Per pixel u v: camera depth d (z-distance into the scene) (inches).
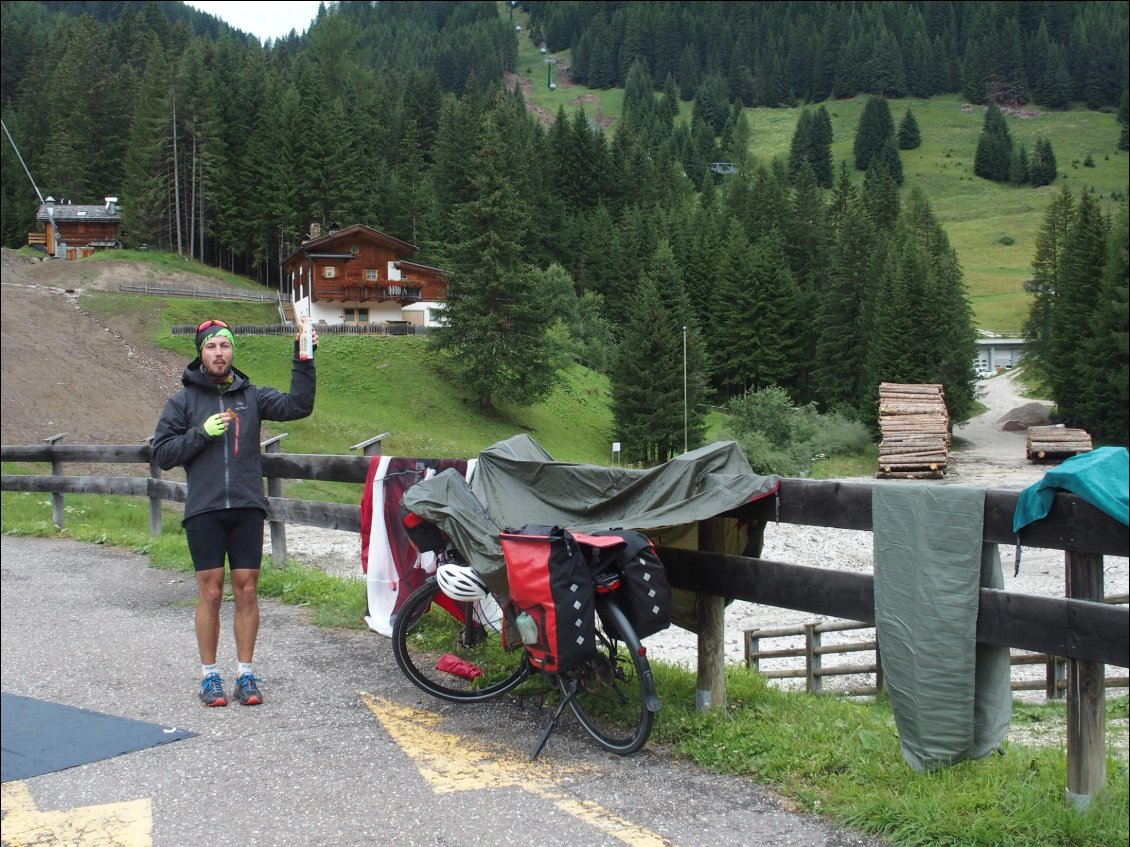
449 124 4217.5
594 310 3191.4
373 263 2696.9
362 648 248.7
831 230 4244.6
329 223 3754.9
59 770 167.3
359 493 924.6
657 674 212.7
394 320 2743.6
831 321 3083.2
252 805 153.1
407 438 1665.8
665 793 157.8
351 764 170.4
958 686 149.6
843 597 165.5
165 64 3964.1
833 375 3053.6
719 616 191.0
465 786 160.6
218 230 3838.6
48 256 3713.1
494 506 210.1
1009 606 145.3
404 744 180.4
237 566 206.2
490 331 2100.1
